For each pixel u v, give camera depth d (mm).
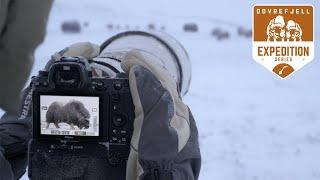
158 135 1224
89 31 13523
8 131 1457
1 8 680
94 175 1283
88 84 1256
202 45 16234
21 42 700
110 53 1502
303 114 8258
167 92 1248
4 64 704
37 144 1307
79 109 1264
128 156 1271
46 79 1283
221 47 16312
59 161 1300
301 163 5465
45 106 1289
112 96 1249
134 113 1253
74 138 1279
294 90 10367
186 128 1287
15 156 1520
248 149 5957
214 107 8695
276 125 7461
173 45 1729
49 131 1295
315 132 6973
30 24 699
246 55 15195
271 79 11523
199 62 13789
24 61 708
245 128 7207
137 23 15305
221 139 6461
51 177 1308
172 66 1694
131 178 1263
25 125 1450
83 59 1271
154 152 1223
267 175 5074
